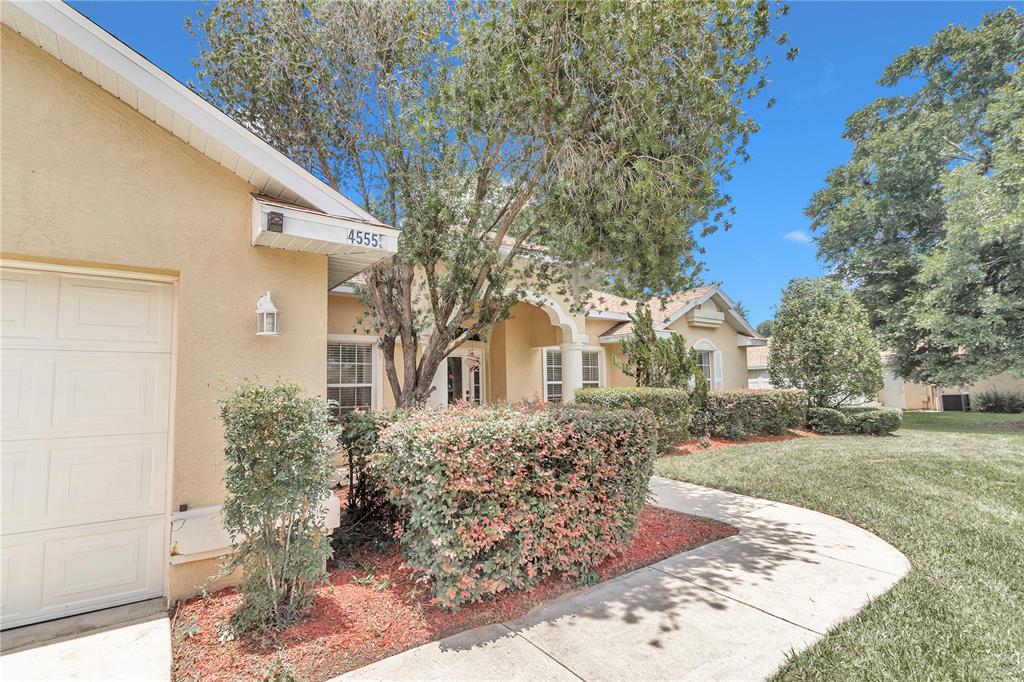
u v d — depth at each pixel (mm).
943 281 18391
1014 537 5766
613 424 5012
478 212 6820
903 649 3447
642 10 5402
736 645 3576
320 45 6992
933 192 22062
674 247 6434
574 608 4172
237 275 4551
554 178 6359
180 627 3674
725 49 6039
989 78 22078
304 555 3736
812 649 3479
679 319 17281
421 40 7043
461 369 13914
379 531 5371
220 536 4230
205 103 4160
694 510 7215
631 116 5840
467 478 3838
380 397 10516
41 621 3857
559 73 5902
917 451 11516
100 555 4125
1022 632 3650
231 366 4465
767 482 8750
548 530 4367
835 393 16250
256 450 3555
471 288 7273
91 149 3936
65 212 3812
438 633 3715
